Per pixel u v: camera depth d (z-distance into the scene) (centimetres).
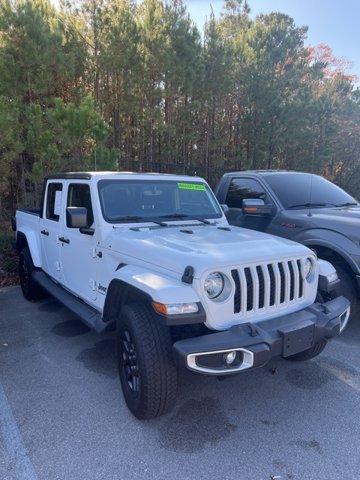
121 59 1020
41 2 975
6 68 870
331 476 260
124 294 339
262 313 309
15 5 888
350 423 316
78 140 809
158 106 1114
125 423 316
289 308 326
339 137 1652
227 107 1386
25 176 954
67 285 469
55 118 796
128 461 274
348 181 1658
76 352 444
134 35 1023
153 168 1190
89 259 405
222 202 654
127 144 1199
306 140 1434
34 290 602
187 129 1219
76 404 342
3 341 473
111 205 402
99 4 1052
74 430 307
